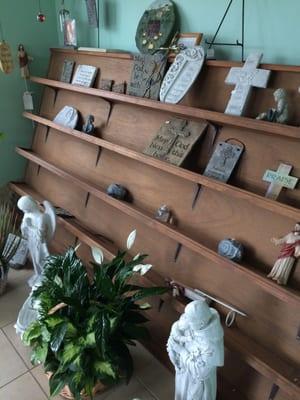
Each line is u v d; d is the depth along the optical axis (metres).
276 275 1.20
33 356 1.46
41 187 2.49
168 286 1.54
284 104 1.19
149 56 1.66
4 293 2.08
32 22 2.37
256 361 1.22
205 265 1.49
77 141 2.19
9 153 2.60
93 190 1.90
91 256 2.07
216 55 1.56
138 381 1.59
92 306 1.36
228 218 1.41
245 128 1.33
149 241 1.73
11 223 2.43
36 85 2.54
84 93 2.00
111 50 1.95
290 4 1.28
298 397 1.12
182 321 1.18
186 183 1.57
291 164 1.23
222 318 1.39
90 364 1.36
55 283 1.44
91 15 2.05
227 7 1.46
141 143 1.76
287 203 1.22
